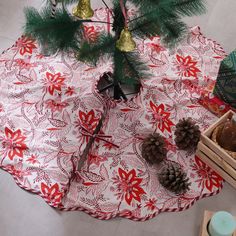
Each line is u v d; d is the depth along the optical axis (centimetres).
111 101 167
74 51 140
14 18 198
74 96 169
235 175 149
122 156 159
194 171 157
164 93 174
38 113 166
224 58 172
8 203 150
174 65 183
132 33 144
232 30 203
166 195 152
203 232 139
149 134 158
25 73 177
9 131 162
